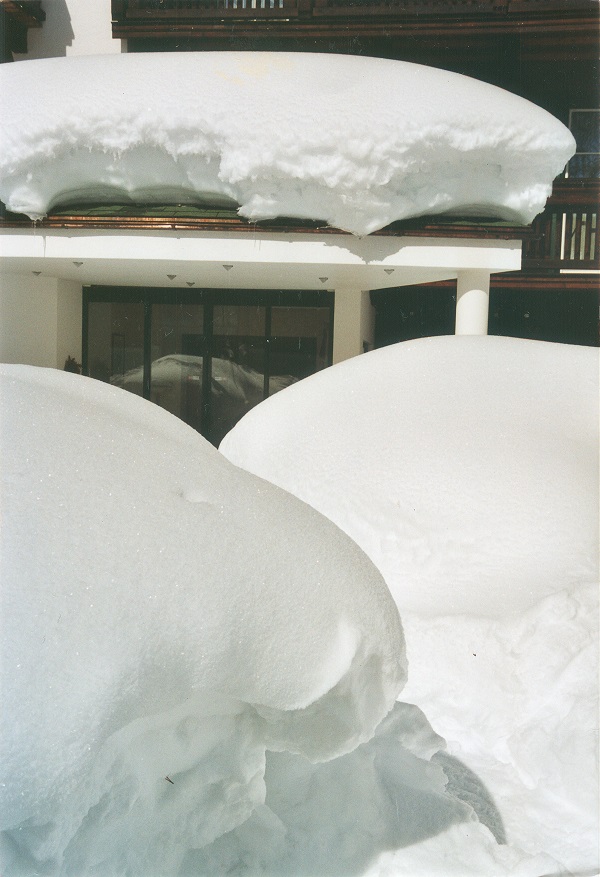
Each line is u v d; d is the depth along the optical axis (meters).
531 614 3.88
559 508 4.57
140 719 1.86
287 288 11.59
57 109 8.45
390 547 4.65
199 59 9.20
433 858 2.41
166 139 8.42
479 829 2.64
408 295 15.92
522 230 8.88
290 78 8.74
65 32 15.93
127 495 1.93
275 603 1.94
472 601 4.16
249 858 2.14
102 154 8.66
